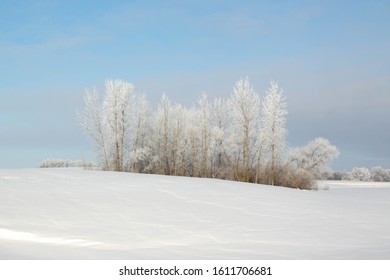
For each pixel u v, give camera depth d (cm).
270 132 3053
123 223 1160
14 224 1085
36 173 2081
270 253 919
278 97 3062
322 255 898
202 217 1269
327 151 3309
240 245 991
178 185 1805
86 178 1936
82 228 1093
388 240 1049
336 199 1845
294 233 1115
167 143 3728
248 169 3155
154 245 984
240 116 3181
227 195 1641
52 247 943
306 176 3045
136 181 1880
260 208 1448
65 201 1389
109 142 3466
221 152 3438
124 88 3500
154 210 1328
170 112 3772
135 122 3641
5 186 1600
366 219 1339
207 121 3644
